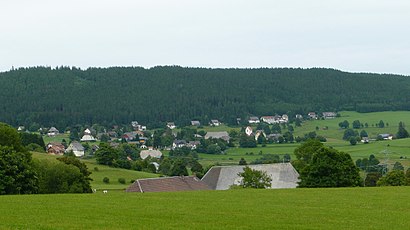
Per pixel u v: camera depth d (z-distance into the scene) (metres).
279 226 46.91
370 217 52.16
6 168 91.06
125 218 50.31
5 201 63.91
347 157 109.12
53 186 117.12
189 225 46.69
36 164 113.00
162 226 46.03
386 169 186.12
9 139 109.06
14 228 43.94
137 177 181.25
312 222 49.06
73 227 45.09
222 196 71.56
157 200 66.00
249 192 77.75
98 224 46.72
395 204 62.38
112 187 156.88
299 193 75.56
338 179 107.25
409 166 195.12
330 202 64.25
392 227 46.88
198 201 64.75
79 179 119.50
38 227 44.72
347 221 49.72
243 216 52.09
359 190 79.38
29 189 93.56
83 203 62.31
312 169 108.50
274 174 134.88
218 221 49.03
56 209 56.38
